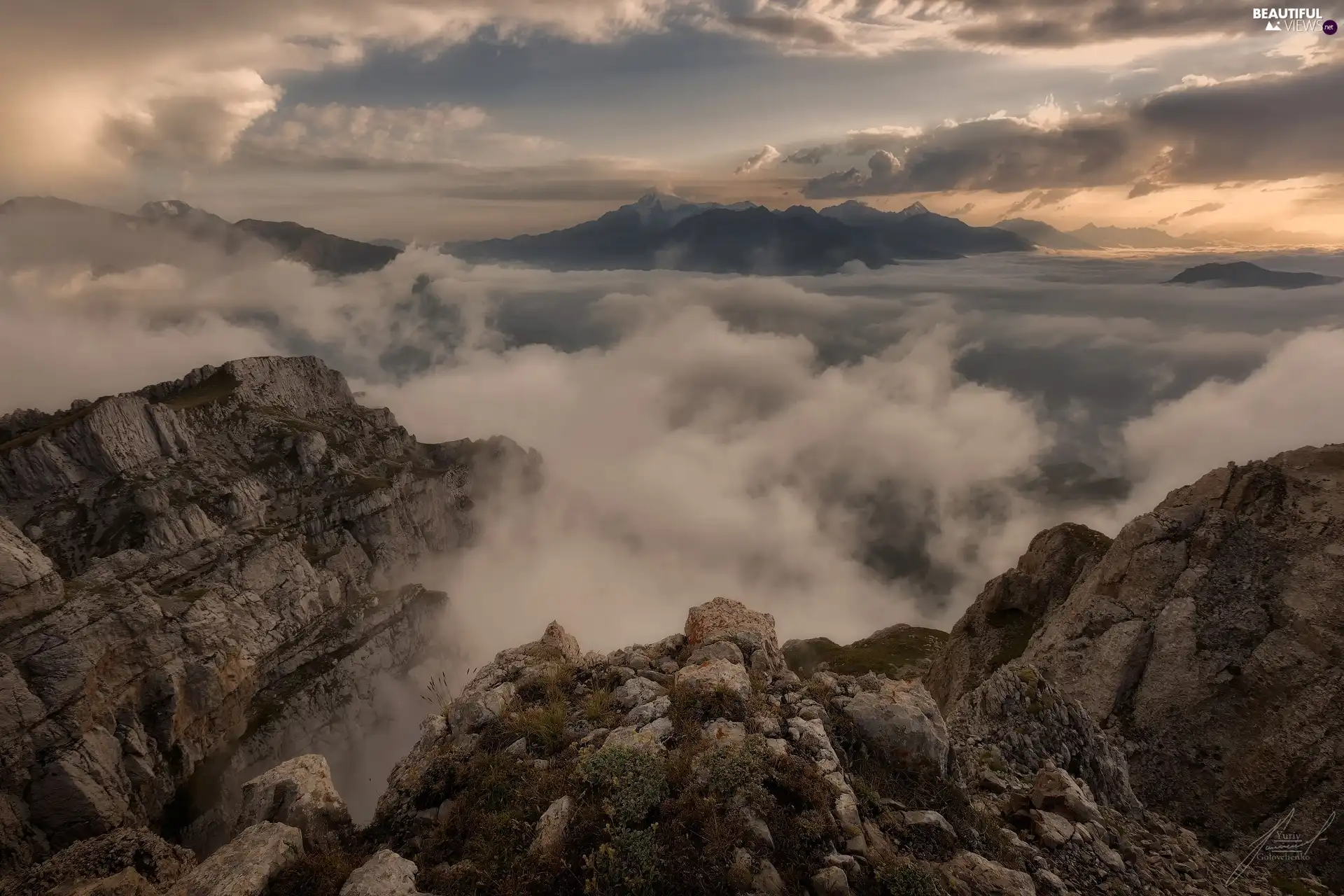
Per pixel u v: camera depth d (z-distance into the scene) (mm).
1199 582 40500
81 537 86812
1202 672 37000
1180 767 34688
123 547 86188
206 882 11570
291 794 14500
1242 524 42125
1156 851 17938
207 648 75812
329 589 108062
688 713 14539
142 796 61312
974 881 11961
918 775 14727
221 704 74812
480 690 18000
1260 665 35812
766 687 16625
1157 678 37875
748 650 18172
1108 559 46188
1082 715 24062
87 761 57000
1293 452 44500
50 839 54156
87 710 59312
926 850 12641
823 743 13805
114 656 64688
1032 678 24672
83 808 55312
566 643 21625
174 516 90812
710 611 20734
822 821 11609
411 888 11234
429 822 13695
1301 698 33688
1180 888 15633
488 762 14211
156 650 69125
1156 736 36094
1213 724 35344
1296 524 40438
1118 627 40875
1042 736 22688
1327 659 34250
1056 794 16531
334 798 14500
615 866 10742
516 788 13430
